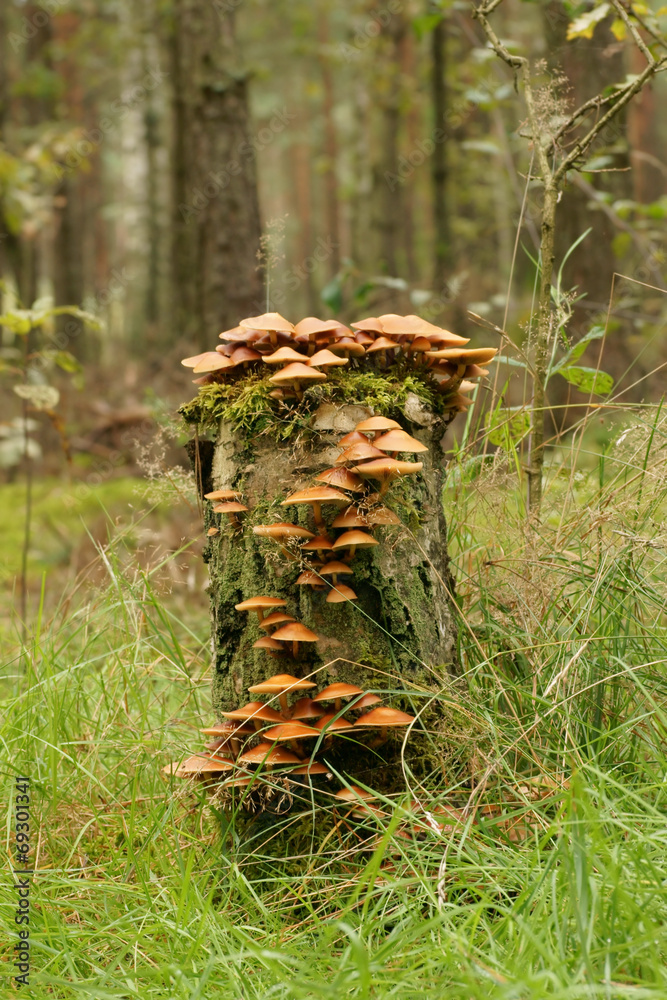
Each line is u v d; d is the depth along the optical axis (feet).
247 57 79.82
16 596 18.71
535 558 9.34
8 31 52.19
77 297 53.21
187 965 6.07
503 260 53.06
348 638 8.26
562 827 6.24
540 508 10.34
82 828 8.49
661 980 4.91
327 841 7.80
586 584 9.05
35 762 9.10
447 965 5.72
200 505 9.63
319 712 7.88
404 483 8.41
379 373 8.80
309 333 8.16
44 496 30.32
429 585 8.65
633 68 44.98
